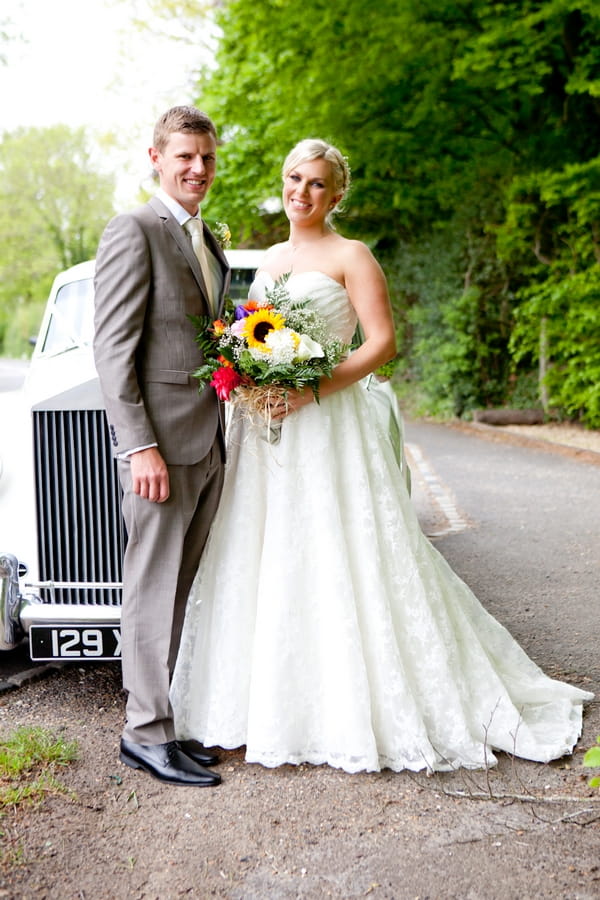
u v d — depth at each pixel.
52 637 3.13
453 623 3.08
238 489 2.94
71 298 4.27
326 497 2.85
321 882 2.18
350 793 2.64
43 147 37.53
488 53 9.61
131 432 2.65
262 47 11.21
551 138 11.44
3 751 2.86
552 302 11.14
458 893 2.13
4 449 3.26
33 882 2.18
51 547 3.25
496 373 13.73
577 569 5.12
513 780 2.72
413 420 14.01
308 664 2.84
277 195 13.14
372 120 11.98
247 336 2.70
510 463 9.18
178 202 2.83
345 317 2.99
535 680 3.31
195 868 2.24
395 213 15.52
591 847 2.33
